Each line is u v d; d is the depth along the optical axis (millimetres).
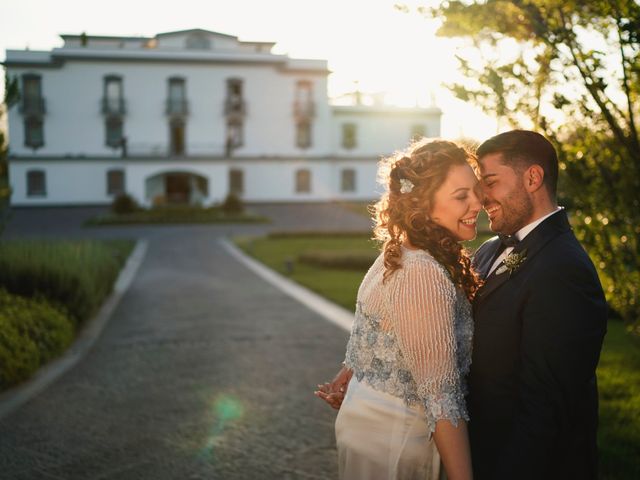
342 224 33406
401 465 1588
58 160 39125
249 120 41406
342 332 7691
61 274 7734
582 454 1534
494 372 1598
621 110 2943
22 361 5445
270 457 3643
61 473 3430
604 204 3258
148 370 5863
